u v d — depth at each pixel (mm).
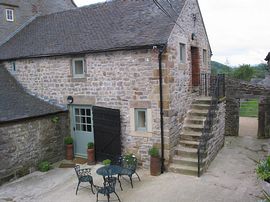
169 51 8477
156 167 8469
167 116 8477
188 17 10203
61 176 8852
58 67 10359
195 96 11141
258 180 7805
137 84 8820
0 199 7391
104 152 9609
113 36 9492
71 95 10211
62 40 10789
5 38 12945
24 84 11328
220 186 7562
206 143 8875
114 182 7008
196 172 8273
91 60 9609
